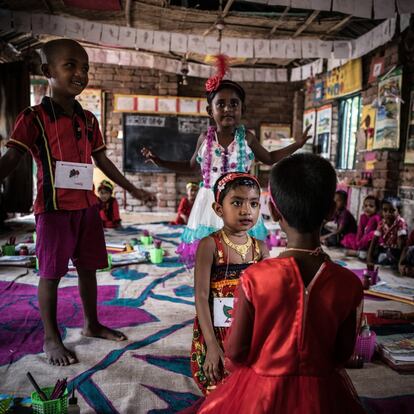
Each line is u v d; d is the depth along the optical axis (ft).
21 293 11.32
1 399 5.88
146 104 28.94
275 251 16.47
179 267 14.17
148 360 7.72
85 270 8.45
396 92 18.75
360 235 16.87
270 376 3.63
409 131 18.53
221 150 8.75
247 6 18.61
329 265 3.66
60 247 7.68
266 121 31.01
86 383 6.89
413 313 9.73
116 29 18.99
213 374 4.85
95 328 8.71
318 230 3.77
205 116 29.58
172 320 9.68
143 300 10.96
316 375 3.60
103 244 8.51
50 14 18.78
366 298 11.40
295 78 26.91
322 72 26.18
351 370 7.58
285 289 3.57
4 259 14.23
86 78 7.59
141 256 15.17
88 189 8.02
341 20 18.76
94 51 26.30
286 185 3.63
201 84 30.14
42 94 27.53
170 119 29.30
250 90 30.71
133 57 26.76
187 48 19.85
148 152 9.70
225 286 5.66
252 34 20.88
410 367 7.50
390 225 15.05
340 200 18.48
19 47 24.09
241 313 3.71
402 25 17.34
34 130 7.45
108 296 11.23
